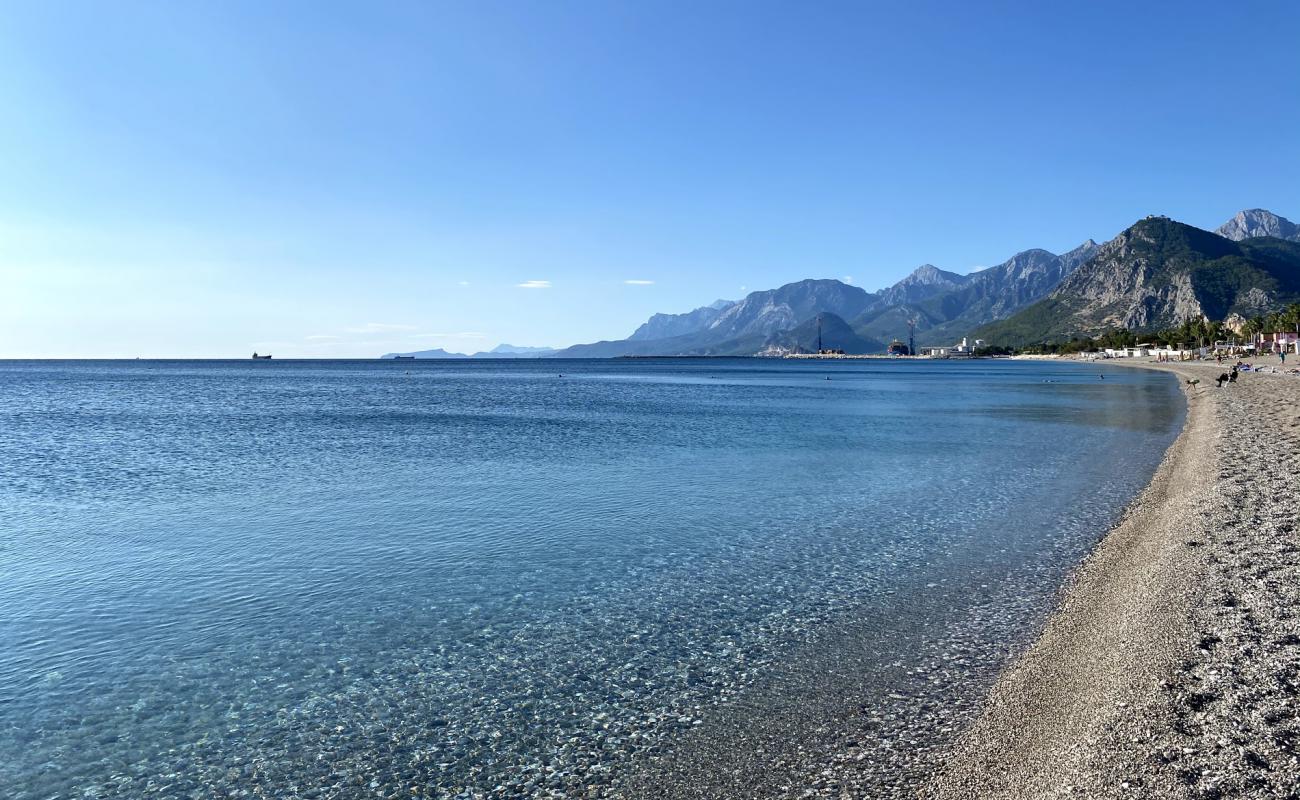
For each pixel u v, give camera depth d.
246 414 62.53
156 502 24.33
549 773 8.71
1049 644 11.58
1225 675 9.12
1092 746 7.95
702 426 49.00
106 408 70.75
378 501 24.14
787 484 26.62
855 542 18.52
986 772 8.07
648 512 22.23
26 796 8.51
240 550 18.36
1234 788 6.89
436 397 88.88
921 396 82.56
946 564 16.42
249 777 8.83
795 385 118.62
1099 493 23.88
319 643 12.70
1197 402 57.78
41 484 28.11
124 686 11.19
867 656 11.60
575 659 11.88
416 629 13.25
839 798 7.89
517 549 18.27
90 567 17.03
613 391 102.56
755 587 15.18
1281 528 15.83
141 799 8.45
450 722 9.98
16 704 10.65
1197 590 12.24
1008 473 28.34
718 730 9.52
